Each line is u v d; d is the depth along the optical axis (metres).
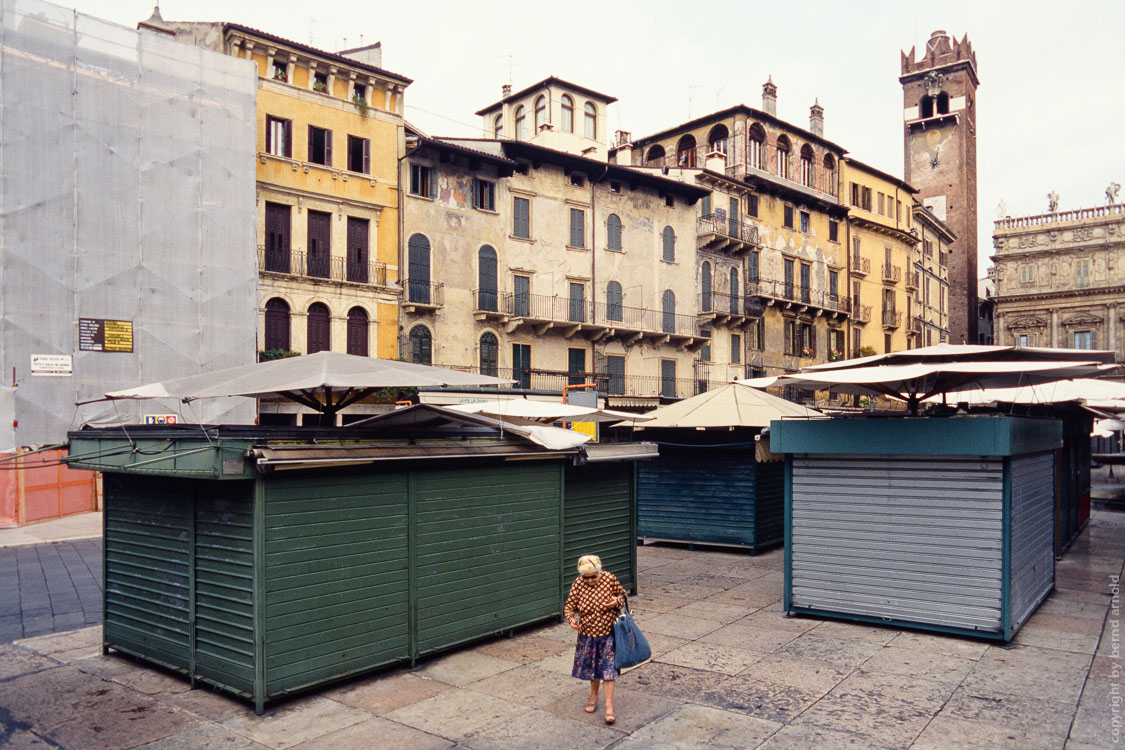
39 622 10.14
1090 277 56.72
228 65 24.30
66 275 21.16
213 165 23.92
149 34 22.88
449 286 30.25
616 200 36.88
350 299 27.16
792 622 9.70
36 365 20.53
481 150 32.62
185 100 23.47
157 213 22.83
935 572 9.08
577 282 34.94
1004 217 60.47
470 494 8.67
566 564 10.05
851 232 51.44
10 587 12.45
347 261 27.39
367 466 7.59
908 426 9.12
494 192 32.03
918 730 6.24
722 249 42.09
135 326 22.28
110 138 22.08
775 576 12.65
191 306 23.34
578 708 6.78
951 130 67.75
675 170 41.12
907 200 57.19
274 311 25.66
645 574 12.84
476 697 7.06
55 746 6.03
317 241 26.91
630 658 6.48
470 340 30.77
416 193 29.59
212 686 7.33
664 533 15.86
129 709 6.80
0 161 20.16
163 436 7.10
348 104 27.69
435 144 29.19
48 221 20.91
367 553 7.56
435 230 30.00
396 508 7.86
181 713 6.70
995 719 6.45
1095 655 8.19
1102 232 56.38
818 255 48.44
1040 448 10.16
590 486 10.62
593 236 35.66
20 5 20.67
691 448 15.55
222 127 24.16
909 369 8.80
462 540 8.55
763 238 44.56
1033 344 58.88
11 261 20.25
